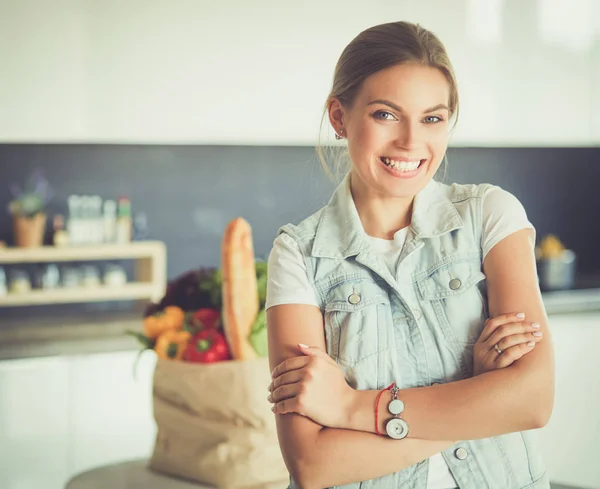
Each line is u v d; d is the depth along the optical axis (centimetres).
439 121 122
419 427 119
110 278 407
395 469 120
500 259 127
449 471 124
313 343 129
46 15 342
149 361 353
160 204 432
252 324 185
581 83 408
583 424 379
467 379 120
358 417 120
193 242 438
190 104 360
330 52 371
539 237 478
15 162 412
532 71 400
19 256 380
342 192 137
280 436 124
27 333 379
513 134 401
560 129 407
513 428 119
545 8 399
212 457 180
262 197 445
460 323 126
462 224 130
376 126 122
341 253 131
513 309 124
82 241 402
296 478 122
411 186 124
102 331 384
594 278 463
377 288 129
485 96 395
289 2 365
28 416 338
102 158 423
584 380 387
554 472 359
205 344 186
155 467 190
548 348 121
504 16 393
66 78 346
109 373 348
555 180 478
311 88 371
